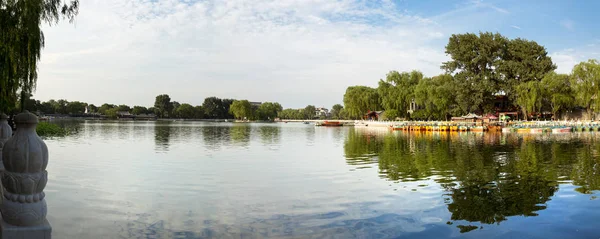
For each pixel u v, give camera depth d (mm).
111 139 40844
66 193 12711
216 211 10742
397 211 10875
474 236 8828
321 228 9320
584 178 16203
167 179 15781
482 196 12758
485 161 22438
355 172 18094
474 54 74000
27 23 7711
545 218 10195
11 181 5438
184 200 12008
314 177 16594
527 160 22891
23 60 8008
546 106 77125
